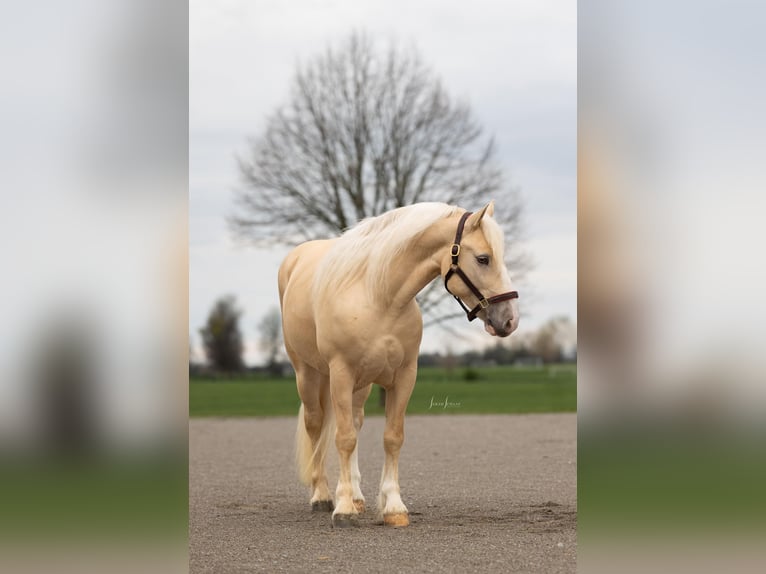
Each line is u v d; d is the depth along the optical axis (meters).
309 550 6.00
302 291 7.47
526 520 7.19
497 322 6.29
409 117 22.33
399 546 6.07
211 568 5.45
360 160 22.08
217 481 10.52
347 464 6.96
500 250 6.36
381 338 6.67
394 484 7.07
